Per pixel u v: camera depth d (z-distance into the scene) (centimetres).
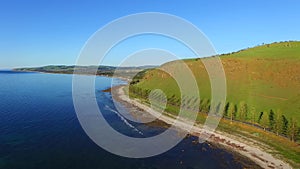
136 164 5281
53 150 5847
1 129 7350
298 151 5688
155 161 5459
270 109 7969
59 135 6912
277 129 6706
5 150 5769
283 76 9681
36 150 5816
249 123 7788
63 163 5191
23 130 7306
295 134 6278
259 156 5653
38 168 4934
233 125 7781
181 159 5588
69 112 9769
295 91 8425
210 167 5225
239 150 6034
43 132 7144
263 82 9806
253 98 8906
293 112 7388
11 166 4975
